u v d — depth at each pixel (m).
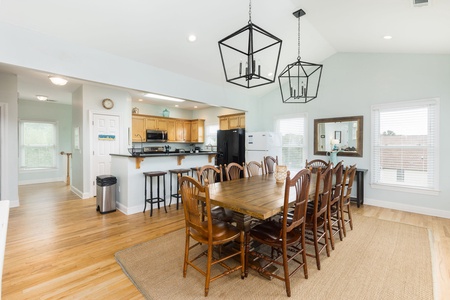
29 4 2.38
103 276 2.09
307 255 2.24
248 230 2.12
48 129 7.25
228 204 1.88
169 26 3.13
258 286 1.95
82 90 5.02
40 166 7.12
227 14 3.12
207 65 4.21
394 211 4.07
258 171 3.82
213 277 2.00
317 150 5.14
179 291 1.87
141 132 6.80
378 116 4.37
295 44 4.21
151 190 3.90
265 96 6.11
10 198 4.21
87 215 3.83
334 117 4.89
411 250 2.59
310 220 2.40
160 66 3.93
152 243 2.76
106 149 5.37
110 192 3.98
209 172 2.93
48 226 3.31
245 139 5.85
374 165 4.41
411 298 1.80
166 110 7.34
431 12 2.48
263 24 3.49
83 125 5.03
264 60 4.50
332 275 2.11
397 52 4.05
